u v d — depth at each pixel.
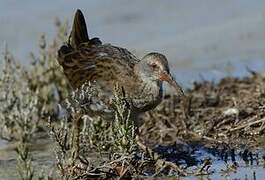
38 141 25.59
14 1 36.47
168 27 35.44
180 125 25.69
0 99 26.41
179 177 21.97
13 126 26.06
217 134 25.02
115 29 34.72
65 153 22.39
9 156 24.28
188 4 38.28
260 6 38.34
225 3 38.84
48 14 35.12
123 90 23.53
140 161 22.11
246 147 24.06
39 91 27.59
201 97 27.92
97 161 22.84
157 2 37.88
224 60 32.41
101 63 24.50
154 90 24.05
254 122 25.08
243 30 35.41
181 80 30.62
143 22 35.66
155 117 26.06
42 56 28.55
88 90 23.38
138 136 23.53
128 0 37.47
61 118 27.03
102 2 37.03
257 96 27.02
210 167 22.53
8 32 33.22
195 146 24.38
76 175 21.75
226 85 29.12
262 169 22.28
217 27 35.88
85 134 23.30
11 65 29.27
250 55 33.00
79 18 25.88
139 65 24.06
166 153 23.88
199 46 33.75
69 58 25.25
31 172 21.33
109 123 23.48
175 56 32.72
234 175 21.91
